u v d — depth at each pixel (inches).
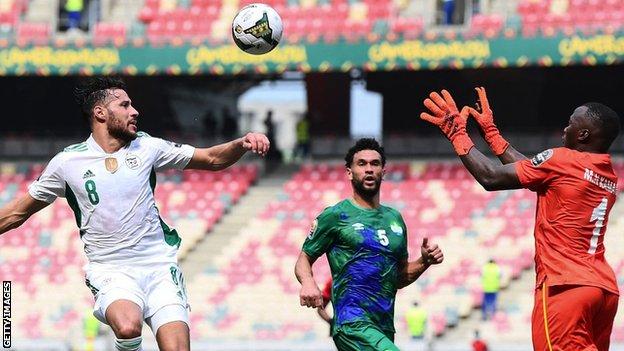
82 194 1363.2
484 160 1368.1
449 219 4379.9
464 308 4001.0
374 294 1524.4
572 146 1362.0
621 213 4328.3
